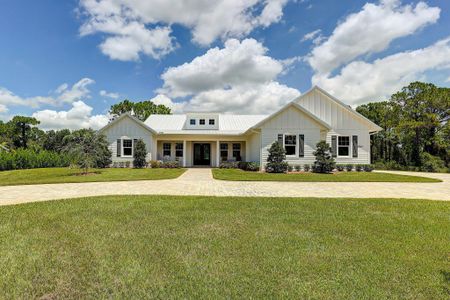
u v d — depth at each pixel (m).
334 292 2.34
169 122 22.58
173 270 2.76
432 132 23.47
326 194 7.93
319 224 4.55
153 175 13.29
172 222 4.62
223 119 23.52
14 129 35.31
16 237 3.80
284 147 15.61
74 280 2.55
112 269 2.78
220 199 6.80
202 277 2.61
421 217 5.05
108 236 3.87
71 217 4.95
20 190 8.57
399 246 3.53
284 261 3.01
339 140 16.78
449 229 4.31
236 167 18.78
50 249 3.35
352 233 4.07
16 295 2.28
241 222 4.64
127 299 2.21
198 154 21.08
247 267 2.84
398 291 2.37
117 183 10.47
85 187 9.30
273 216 5.07
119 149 18.23
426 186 10.06
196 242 3.62
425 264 2.96
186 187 9.34
